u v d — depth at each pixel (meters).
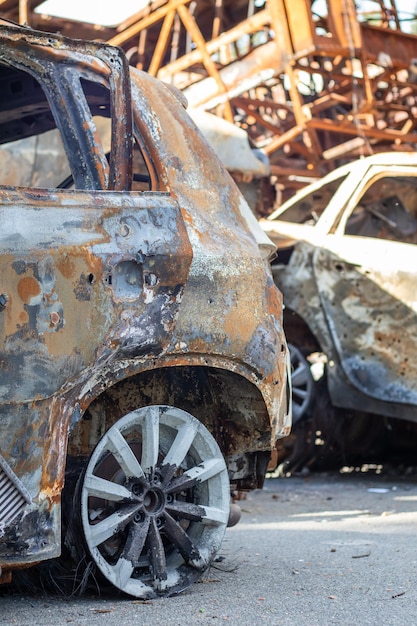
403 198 9.40
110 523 3.84
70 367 3.52
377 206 9.58
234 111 14.62
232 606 3.79
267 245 4.39
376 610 3.73
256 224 4.45
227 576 4.45
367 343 8.17
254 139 15.76
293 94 13.08
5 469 3.38
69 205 3.60
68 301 3.52
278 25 12.72
